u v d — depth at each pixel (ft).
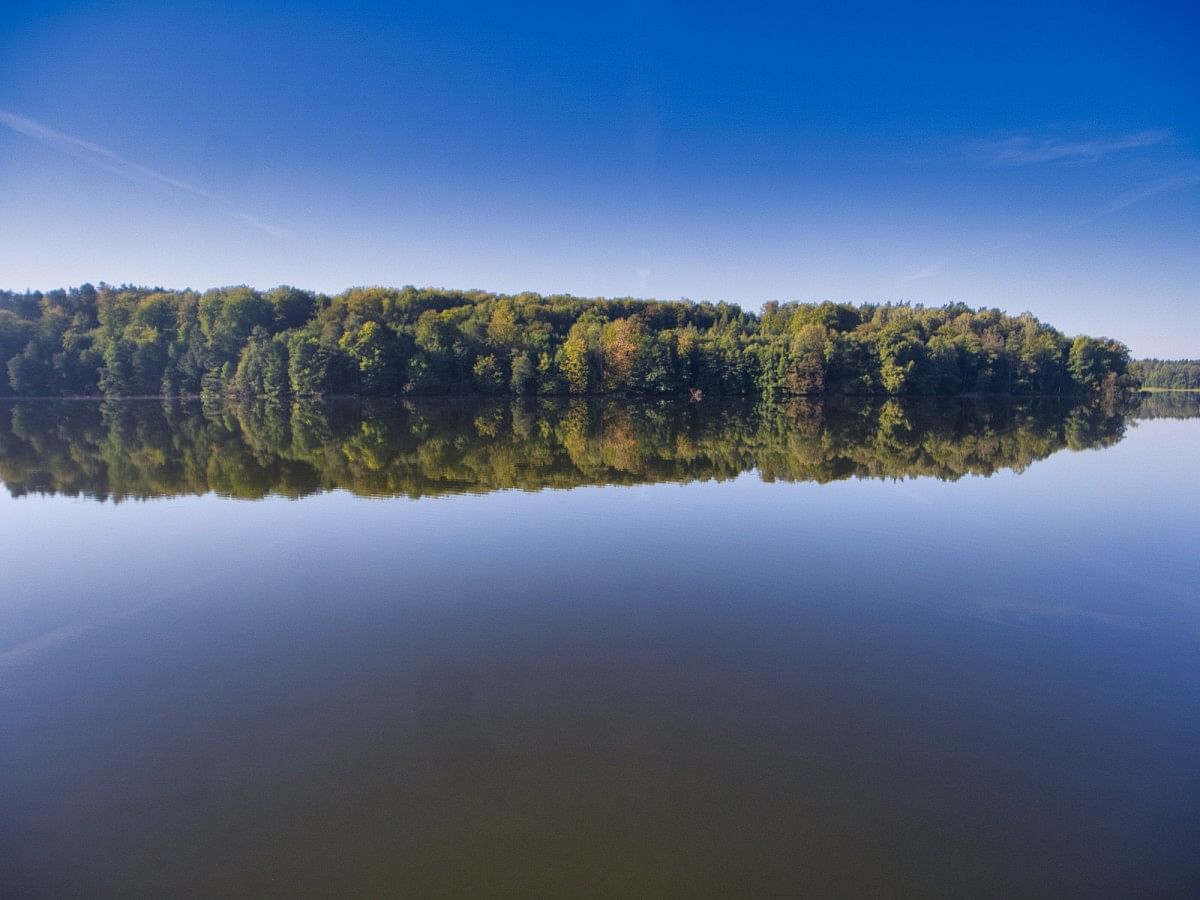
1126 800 26.53
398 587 50.11
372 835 24.44
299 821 25.25
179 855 23.68
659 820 25.03
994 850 23.77
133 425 177.06
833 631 42.34
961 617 44.73
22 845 24.32
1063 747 30.04
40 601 47.70
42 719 32.58
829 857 23.27
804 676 36.40
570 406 261.24
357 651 39.50
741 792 26.58
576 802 26.03
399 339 290.56
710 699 33.83
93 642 41.01
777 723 31.65
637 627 42.75
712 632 42.01
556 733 30.81
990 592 49.39
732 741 30.12
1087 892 22.04
